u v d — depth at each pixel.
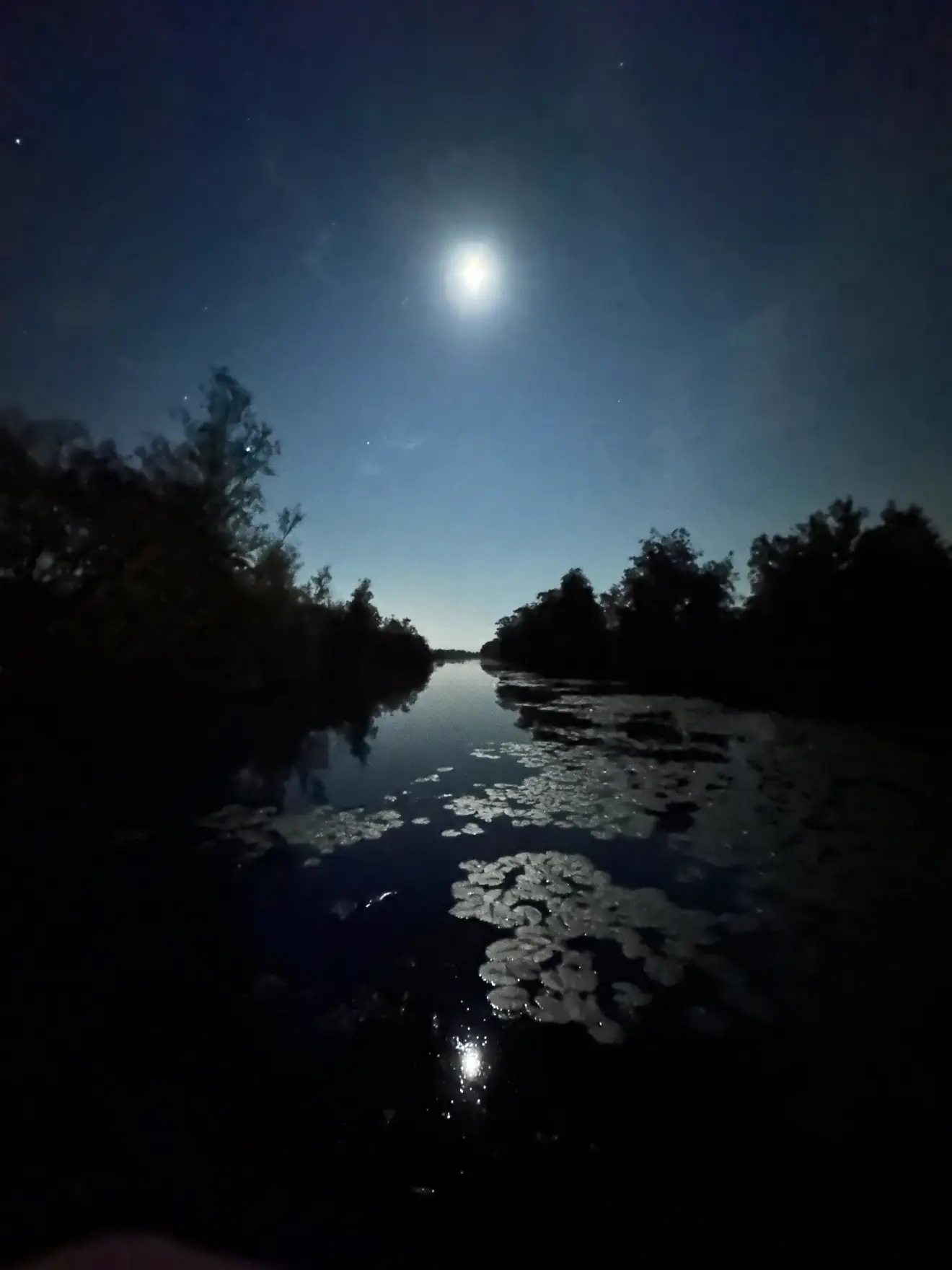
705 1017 5.01
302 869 8.07
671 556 42.50
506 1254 3.04
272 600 24.92
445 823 9.99
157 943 6.20
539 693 36.22
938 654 24.03
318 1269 2.92
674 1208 3.33
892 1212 3.31
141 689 17.38
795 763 15.05
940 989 5.43
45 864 8.14
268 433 22.86
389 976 5.59
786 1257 3.07
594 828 9.77
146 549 17.92
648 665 42.28
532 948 6.07
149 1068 4.38
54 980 5.54
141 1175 3.46
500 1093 4.17
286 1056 4.54
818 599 29.16
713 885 7.62
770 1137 3.82
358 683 37.34
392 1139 3.78
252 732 19.16
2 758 12.96
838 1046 4.66
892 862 8.35
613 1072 4.38
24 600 15.63
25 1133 3.76
